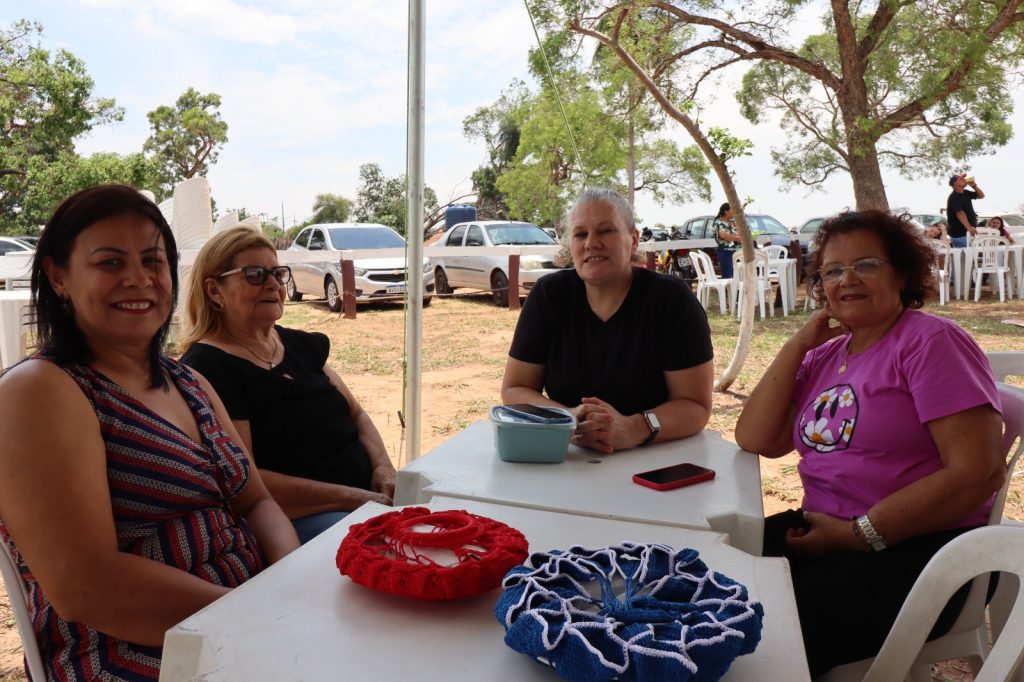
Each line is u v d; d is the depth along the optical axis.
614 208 2.62
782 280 12.03
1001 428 1.96
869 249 2.13
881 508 1.99
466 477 2.11
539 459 2.25
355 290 11.90
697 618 1.10
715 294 15.23
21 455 1.46
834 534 2.06
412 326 3.61
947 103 12.50
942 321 2.07
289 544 1.99
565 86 8.13
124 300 1.64
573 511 1.86
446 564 1.37
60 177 23.12
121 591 1.52
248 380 2.52
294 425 2.61
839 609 1.94
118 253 1.63
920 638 1.44
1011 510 4.04
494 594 1.36
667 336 2.65
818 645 1.95
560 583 1.23
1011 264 13.84
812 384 2.37
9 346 6.82
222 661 1.13
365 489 2.80
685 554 1.33
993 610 2.25
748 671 1.13
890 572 1.94
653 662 0.97
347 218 35.28
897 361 2.07
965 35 9.91
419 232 3.57
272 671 1.10
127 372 1.73
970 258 13.21
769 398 2.40
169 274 1.76
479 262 13.23
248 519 2.05
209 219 8.02
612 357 2.69
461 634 1.21
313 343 2.85
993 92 12.29
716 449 2.45
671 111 6.81
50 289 1.65
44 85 22.23
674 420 2.52
